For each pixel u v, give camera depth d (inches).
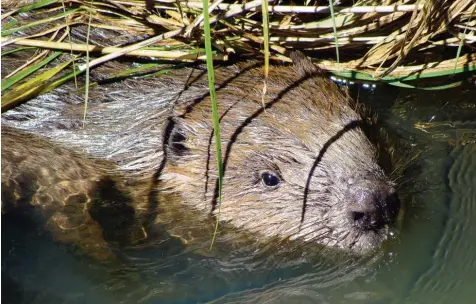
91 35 258.5
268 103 237.3
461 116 276.8
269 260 241.8
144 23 259.4
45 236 247.9
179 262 242.8
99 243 245.9
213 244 245.8
